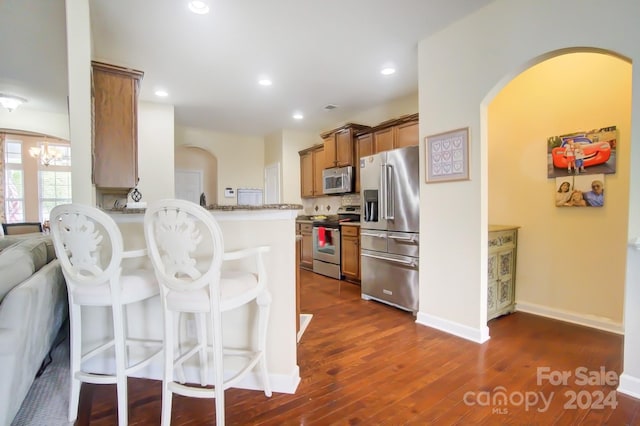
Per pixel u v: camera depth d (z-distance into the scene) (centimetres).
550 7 207
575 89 281
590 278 276
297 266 253
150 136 448
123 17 247
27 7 235
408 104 441
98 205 290
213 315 138
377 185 355
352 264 450
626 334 181
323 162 565
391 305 347
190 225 136
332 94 425
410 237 312
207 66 337
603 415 162
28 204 684
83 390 186
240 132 646
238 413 165
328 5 235
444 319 274
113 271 148
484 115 248
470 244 254
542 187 304
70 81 210
